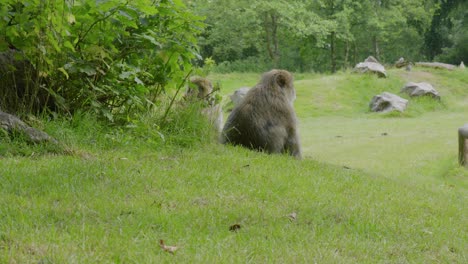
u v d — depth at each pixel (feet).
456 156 50.19
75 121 25.43
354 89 104.99
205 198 19.34
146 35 26.61
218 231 16.28
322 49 206.08
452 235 19.51
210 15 182.29
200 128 29.09
